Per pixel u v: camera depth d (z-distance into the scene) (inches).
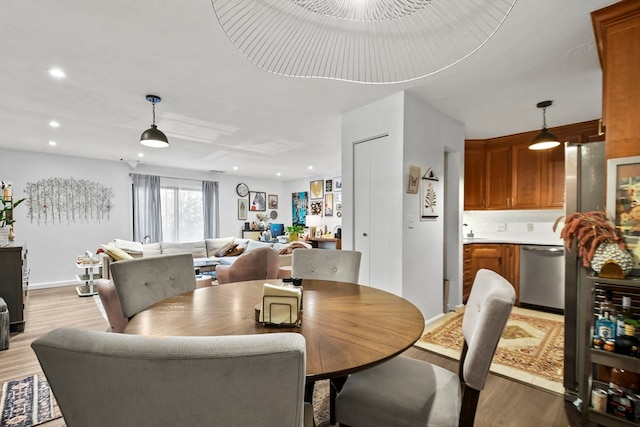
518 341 107.0
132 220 245.4
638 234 61.5
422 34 74.9
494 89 107.3
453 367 88.7
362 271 123.7
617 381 65.1
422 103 118.0
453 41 77.9
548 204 153.7
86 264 180.1
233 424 20.7
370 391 44.9
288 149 200.4
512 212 177.6
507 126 149.4
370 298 59.7
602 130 74.3
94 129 153.2
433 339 108.1
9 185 132.4
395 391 44.6
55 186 210.1
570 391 72.8
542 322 126.9
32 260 200.8
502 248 157.3
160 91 109.0
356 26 71.2
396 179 111.2
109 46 80.7
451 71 94.0
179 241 275.4
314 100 117.7
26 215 199.6
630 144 62.0
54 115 132.7
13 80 99.4
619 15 63.3
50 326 128.2
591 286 64.4
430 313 123.3
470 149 174.6
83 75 96.6
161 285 69.9
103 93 110.2
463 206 156.6
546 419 66.6
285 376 19.8
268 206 346.3
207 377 19.2
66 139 171.8
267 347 19.4
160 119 138.9
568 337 73.8
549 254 141.6
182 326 44.0
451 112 130.2
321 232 298.5
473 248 161.6
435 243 126.4
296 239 288.4
